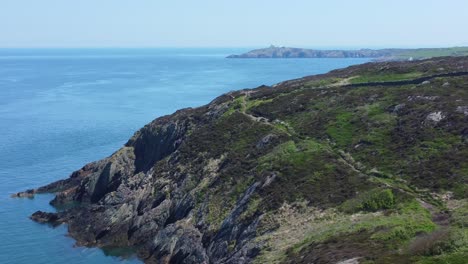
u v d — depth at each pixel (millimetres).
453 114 56781
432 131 55062
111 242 67938
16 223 75375
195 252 56188
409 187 46562
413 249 31594
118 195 78188
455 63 81000
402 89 69812
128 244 66812
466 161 47688
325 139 62250
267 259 41250
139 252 63875
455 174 46000
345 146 58906
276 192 53344
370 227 39094
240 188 59844
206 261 53281
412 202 42625
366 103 68438
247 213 53156
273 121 73688
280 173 56438
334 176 52594
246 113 79375
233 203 58594
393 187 46500
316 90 79812
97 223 71688
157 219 67312
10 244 67312
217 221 57906
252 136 70875
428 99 63000
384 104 66312
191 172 70125
